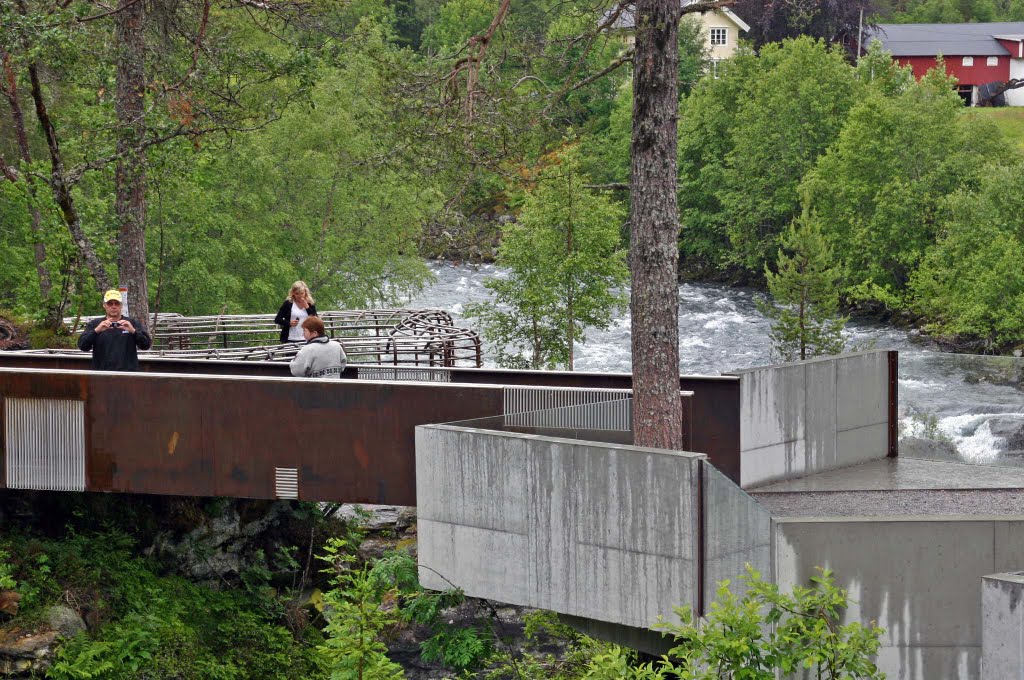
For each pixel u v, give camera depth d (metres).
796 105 84.44
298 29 26.03
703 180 91.88
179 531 18.97
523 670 16.92
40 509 17.92
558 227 45.28
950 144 73.44
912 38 125.69
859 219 74.44
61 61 23.00
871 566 12.52
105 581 17.41
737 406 15.65
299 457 15.55
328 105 50.75
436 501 14.55
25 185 25.28
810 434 16.55
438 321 31.80
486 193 17.19
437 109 15.62
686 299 77.56
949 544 12.45
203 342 31.59
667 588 12.77
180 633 17.23
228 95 25.44
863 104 76.50
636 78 14.81
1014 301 59.62
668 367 14.97
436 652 17.39
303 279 51.62
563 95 15.70
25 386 16.17
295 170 50.62
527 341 47.69
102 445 16.06
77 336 26.56
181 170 25.97
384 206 52.38
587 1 15.78
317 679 18.14
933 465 17.00
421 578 14.80
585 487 13.30
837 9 99.62
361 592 12.91
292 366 17.09
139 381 15.88
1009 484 15.59
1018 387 16.62
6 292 42.06
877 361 17.45
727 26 106.44
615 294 46.81
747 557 12.56
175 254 46.88
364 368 18.11
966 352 62.31
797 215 85.88
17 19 21.45
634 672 11.49
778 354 55.62
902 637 12.55
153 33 25.09
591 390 15.47
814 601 11.17
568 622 14.17
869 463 17.31
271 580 20.33
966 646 12.53
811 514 14.24
